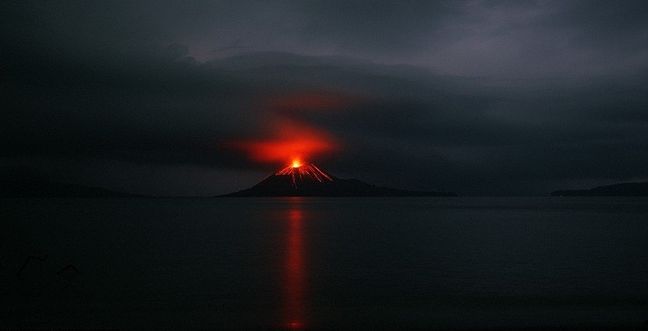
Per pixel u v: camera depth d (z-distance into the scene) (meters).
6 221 107.38
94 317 22.97
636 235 72.19
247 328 20.64
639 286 32.97
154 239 68.50
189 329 20.38
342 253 52.75
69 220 113.00
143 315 23.48
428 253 52.31
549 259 46.94
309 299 28.73
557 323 21.84
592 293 30.41
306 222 112.31
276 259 47.66
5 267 41.78
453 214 147.75
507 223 102.00
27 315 23.45
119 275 37.56
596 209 179.25
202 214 151.88
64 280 35.28
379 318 23.11
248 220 119.75
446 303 27.45
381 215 145.12
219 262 45.38
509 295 29.78
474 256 49.59
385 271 40.00
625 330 20.19
